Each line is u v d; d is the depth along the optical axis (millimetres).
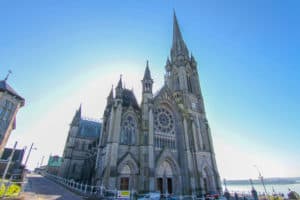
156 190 42594
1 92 37125
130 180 41094
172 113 59719
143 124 48781
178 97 65312
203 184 50844
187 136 55062
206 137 63125
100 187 34688
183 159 51656
